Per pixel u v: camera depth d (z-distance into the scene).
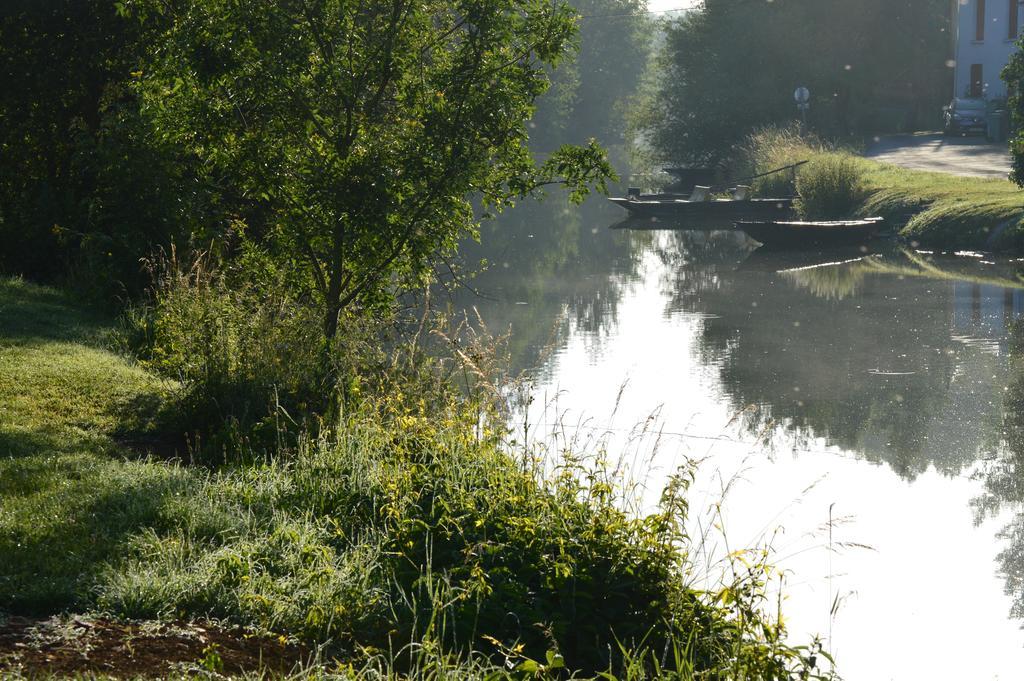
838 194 37.88
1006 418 13.31
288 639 5.48
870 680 6.91
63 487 7.29
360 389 10.42
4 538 6.21
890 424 13.14
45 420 9.50
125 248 15.93
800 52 60.03
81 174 19.27
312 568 6.30
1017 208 29.94
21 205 18.30
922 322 19.98
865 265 28.56
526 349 18.08
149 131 15.53
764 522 9.68
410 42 11.75
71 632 5.09
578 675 5.91
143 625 5.30
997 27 57.41
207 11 10.92
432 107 11.55
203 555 6.28
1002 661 7.09
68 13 18.98
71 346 12.28
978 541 9.25
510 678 5.45
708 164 60.28
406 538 6.91
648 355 17.42
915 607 7.96
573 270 29.25
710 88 60.22
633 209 44.22
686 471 7.45
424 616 6.05
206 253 13.88
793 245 33.12
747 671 5.94
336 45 11.64
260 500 7.45
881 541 9.30
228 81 11.16
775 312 21.75
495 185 12.32
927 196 34.44
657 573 6.60
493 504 7.26
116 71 19.38
